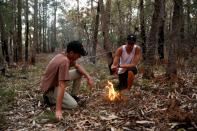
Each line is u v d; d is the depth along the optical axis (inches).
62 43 1945.1
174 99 219.9
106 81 308.5
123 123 178.5
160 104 214.7
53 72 211.6
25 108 217.0
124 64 252.5
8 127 176.6
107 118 186.2
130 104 213.6
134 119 185.3
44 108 215.5
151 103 217.8
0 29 698.8
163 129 166.9
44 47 1936.5
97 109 208.8
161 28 483.2
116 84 283.7
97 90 271.7
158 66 410.0
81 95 254.1
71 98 211.5
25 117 195.9
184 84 269.1
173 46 293.4
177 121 177.6
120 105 213.5
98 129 171.5
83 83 307.6
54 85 215.5
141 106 209.2
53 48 2042.3
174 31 291.1
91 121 183.9
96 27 621.9
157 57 466.6
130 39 247.0
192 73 335.6
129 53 253.9
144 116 188.7
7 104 224.2
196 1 331.3
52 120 185.5
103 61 692.1
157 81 290.2
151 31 320.2
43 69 579.2
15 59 932.6
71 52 211.3
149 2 472.7
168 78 289.3
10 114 202.4
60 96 179.2
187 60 406.3
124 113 196.5
